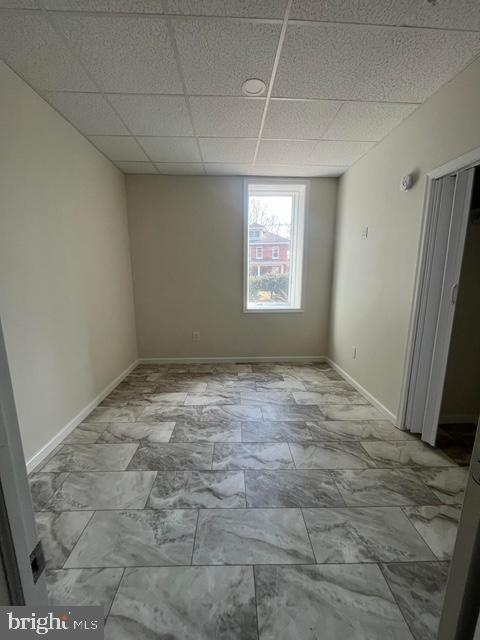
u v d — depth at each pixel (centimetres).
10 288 166
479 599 45
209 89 186
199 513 146
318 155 288
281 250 396
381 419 243
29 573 44
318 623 100
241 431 223
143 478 172
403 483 168
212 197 361
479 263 218
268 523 141
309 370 367
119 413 253
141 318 386
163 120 224
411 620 101
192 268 377
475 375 232
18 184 172
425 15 131
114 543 130
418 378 215
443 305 191
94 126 233
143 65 164
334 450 199
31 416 181
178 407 264
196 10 129
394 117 216
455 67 164
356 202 304
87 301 254
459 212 178
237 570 118
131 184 354
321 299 389
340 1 125
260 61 161
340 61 160
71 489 163
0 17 132
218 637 96
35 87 182
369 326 277
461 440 212
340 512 147
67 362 222
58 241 212
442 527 139
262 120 223
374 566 120
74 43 147
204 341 396
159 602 107
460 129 168
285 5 127
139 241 367
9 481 41
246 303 388
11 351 167
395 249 234
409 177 211
